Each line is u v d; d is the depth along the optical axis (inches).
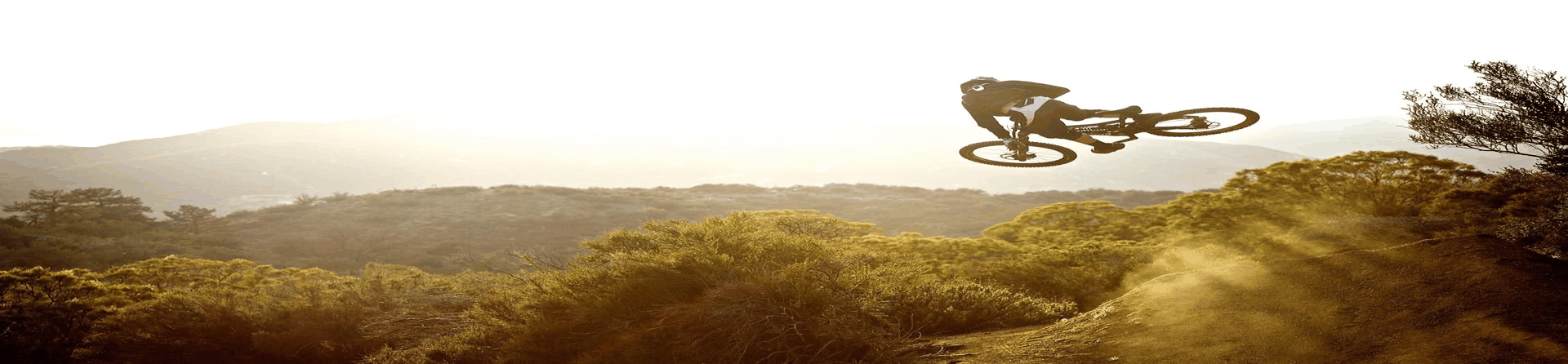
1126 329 335.0
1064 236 1330.0
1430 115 451.2
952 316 477.4
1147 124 250.1
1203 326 305.6
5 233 2628.0
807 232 973.2
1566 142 387.9
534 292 523.2
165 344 614.2
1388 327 255.1
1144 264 810.2
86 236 3110.2
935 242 1089.4
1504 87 412.8
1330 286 309.3
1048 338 372.8
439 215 4347.9
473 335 535.8
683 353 389.7
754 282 422.9
